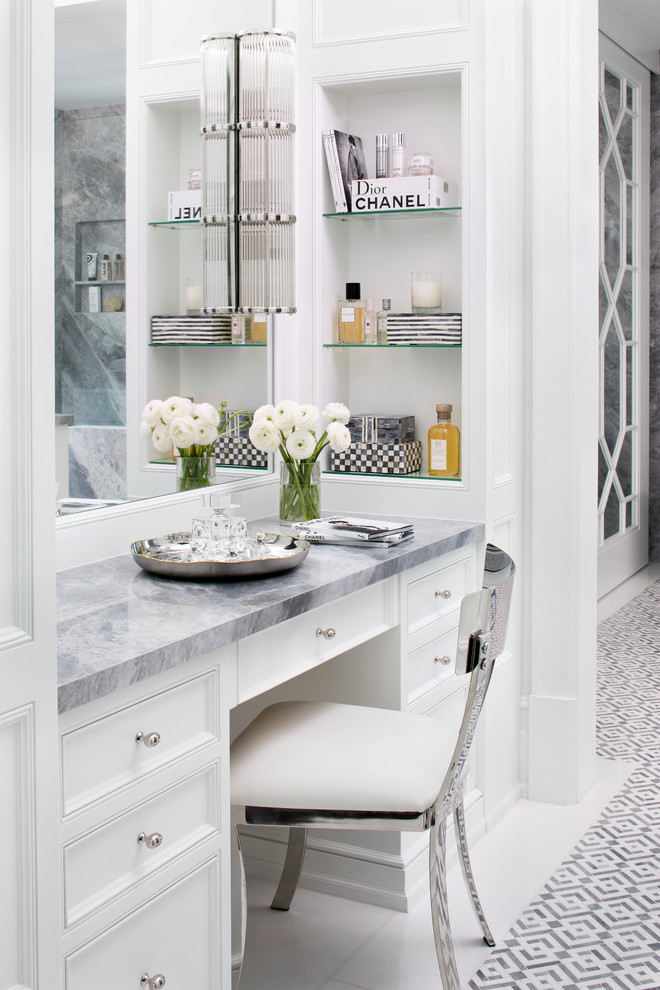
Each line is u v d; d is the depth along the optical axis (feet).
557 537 9.39
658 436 19.90
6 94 3.66
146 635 5.03
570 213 9.08
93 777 4.54
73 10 6.47
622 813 9.30
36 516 3.86
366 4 8.71
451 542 7.93
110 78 6.82
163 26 7.27
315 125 8.94
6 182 3.69
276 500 8.89
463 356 8.52
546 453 9.36
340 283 9.41
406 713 6.88
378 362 9.50
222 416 8.09
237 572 6.21
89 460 6.75
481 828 8.84
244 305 7.94
